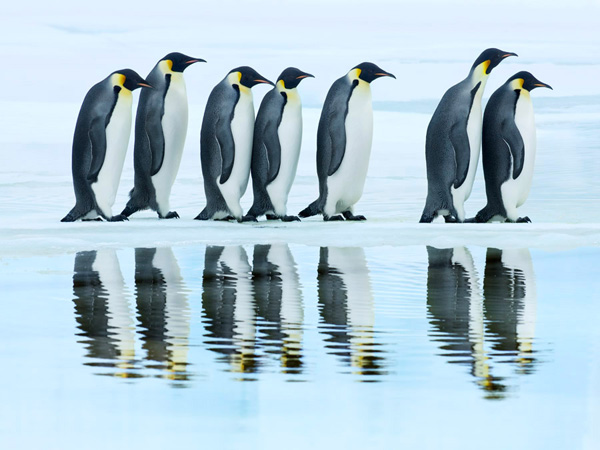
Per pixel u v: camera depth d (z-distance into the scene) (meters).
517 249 26.53
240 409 12.57
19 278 21.86
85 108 31.34
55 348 15.46
